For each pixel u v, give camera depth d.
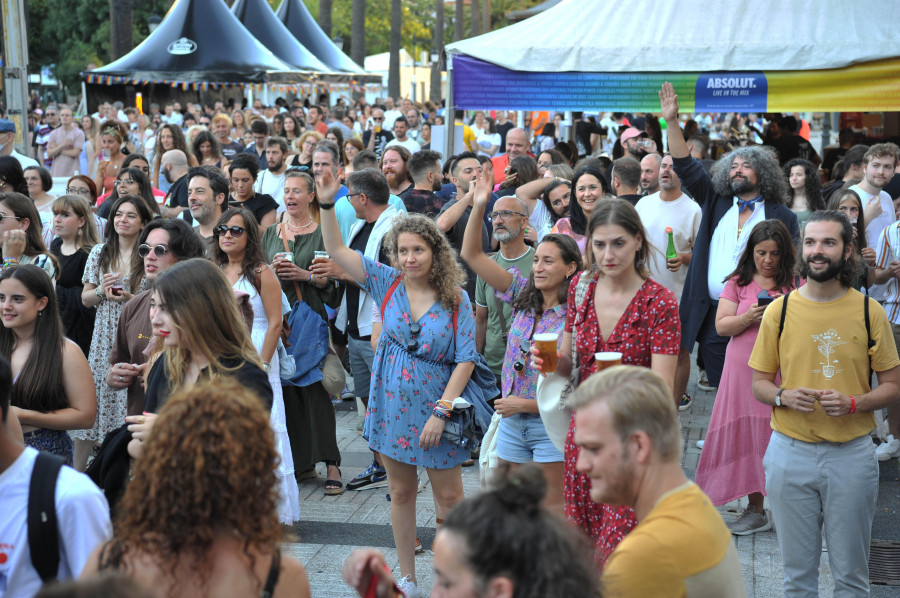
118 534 2.47
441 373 5.21
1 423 2.87
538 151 22.38
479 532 2.07
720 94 10.38
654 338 4.04
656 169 8.52
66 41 54.78
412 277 5.19
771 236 5.82
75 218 7.44
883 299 7.80
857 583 4.42
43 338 4.74
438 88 49.31
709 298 7.28
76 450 6.73
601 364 3.96
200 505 2.34
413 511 5.31
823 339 4.42
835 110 10.05
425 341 5.17
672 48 10.42
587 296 4.24
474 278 8.06
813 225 4.40
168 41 25.09
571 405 2.73
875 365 4.40
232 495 2.36
